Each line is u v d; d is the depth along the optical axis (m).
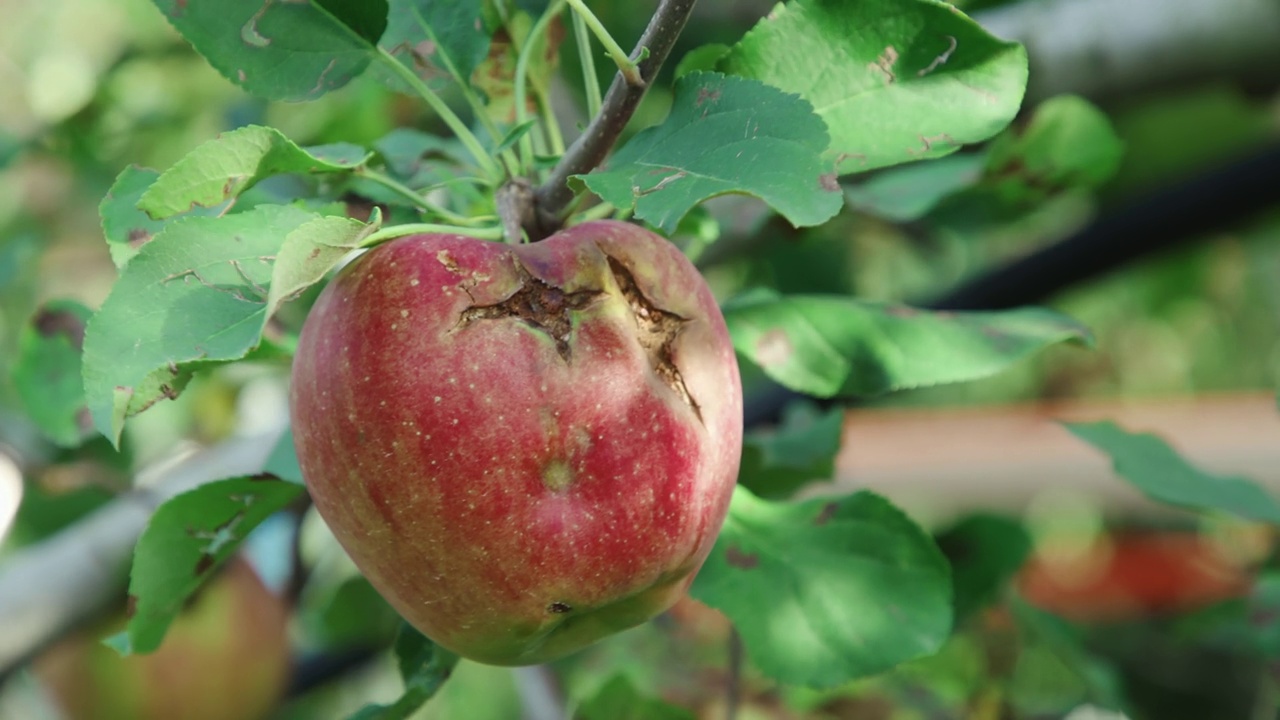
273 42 0.48
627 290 0.44
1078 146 0.56
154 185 0.42
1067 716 0.68
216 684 0.72
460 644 0.44
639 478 0.43
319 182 0.49
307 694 0.81
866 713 0.68
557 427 0.43
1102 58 0.71
